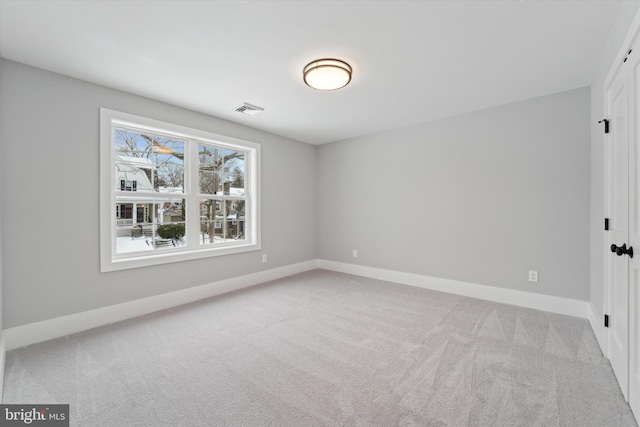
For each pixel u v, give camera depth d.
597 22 1.79
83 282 2.52
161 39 1.96
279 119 3.66
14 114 2.18
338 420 1.43
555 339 2.29
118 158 2.85
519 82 2.63
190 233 3.38
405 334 2.40
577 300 2.77
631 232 1.52
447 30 1.87
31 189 2.26
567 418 1.44
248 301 3.26
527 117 3.03
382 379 1.78
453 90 2.80
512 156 3.13
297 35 1.92
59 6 1.62
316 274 4.60
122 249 2.86
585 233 2.72
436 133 3.69
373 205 4.35
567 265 2.83
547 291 2.94
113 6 1.63
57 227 2.38
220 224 3.75
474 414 1.47
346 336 2.37
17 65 2.20
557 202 2.88
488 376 1.80
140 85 2.64
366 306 3.09
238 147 3.88
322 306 3.09
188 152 3.39
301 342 2.27
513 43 2.02
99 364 1.95
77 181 2.48
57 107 2.38
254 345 2.22
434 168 3.72
